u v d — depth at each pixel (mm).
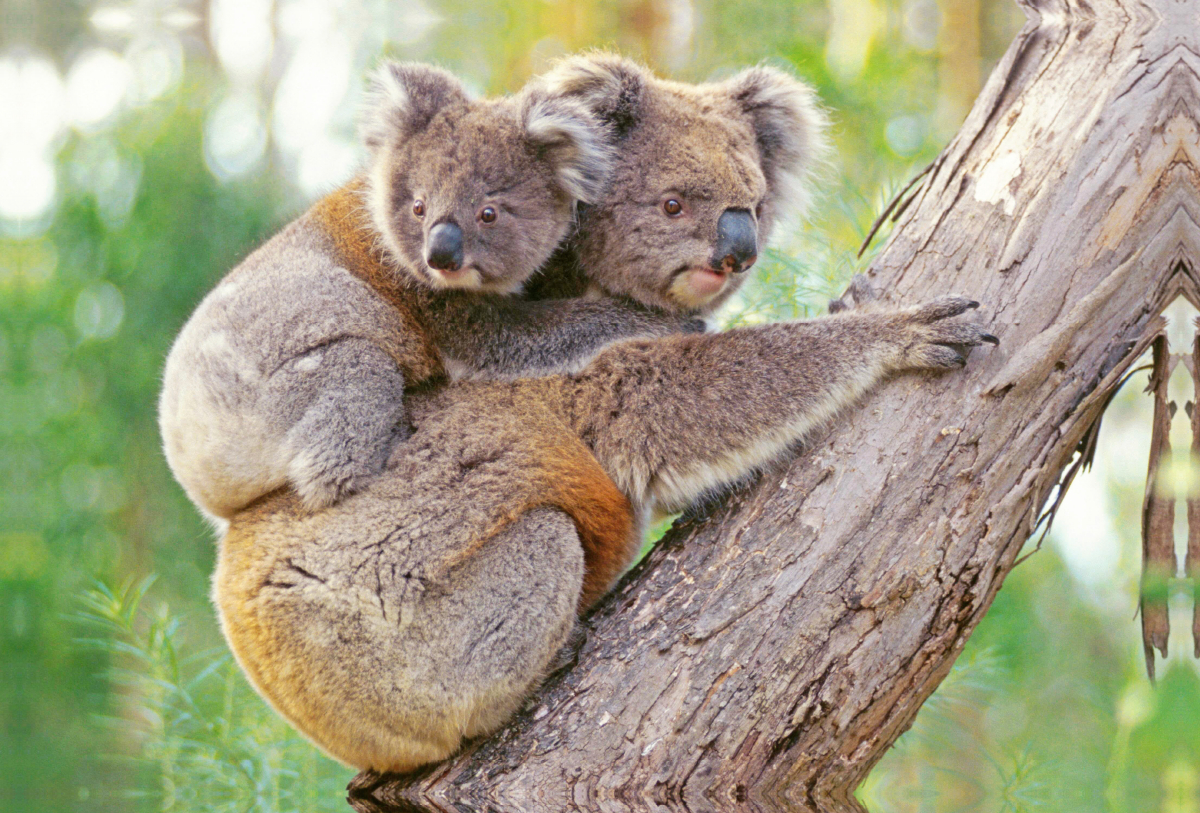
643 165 5023
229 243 11539
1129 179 4375
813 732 4184
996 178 4578
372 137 5496
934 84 13180
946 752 8148
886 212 5070
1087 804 6055
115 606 6590
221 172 12195
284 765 6453
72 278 11594
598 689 4320
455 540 4555
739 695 4168
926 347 4340
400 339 4926
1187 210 4359
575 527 4648
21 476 11492
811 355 4539
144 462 11758
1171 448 4547
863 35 13148
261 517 4746
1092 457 4594
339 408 4656
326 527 4621
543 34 14586
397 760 4664
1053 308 4328
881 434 4359
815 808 4227
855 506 4270
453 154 4973
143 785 7418
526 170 5031
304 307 4812
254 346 4742
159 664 6504
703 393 4660
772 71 5598
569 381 4891
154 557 11484
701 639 4246
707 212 4934
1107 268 4340
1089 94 4504
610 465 4777
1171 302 4453
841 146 11383
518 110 5184
